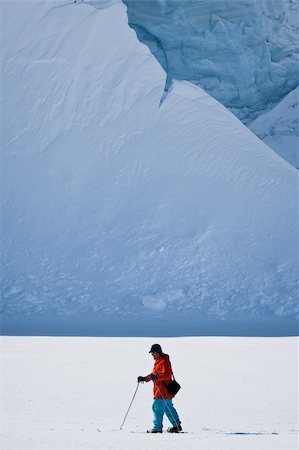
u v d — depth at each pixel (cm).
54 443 751
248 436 888
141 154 5609
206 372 1741
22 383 1533
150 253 4831
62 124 5872
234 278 4591
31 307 4372
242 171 5462
